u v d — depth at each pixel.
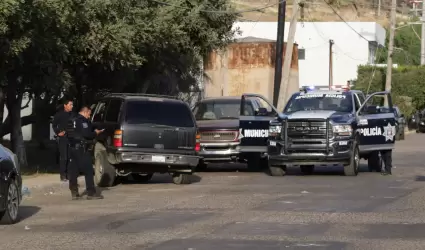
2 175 29.73
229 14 60.84
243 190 43.03
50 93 51.75
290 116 51.12
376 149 53.00
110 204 37.12
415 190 42.31
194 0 57.19
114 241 26.41
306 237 26.81
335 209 34.19
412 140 111.81
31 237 27.50
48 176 49.34
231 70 114.31
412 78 152.50
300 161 50.69
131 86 65.19
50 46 43.03
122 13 49.56
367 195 39.81
